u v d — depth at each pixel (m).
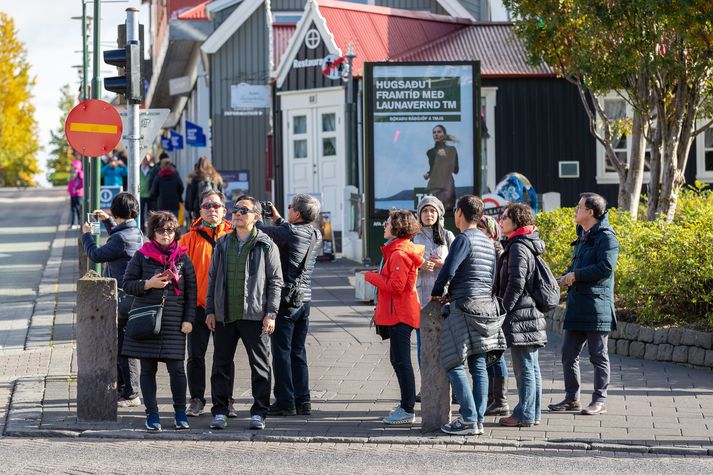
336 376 22.30
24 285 39.44
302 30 50.53
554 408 19.08
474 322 17.17
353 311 30.67
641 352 24.17
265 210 19.92
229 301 17.94
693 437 16.98
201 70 68.19
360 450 16.66
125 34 23.50
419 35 52.16
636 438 16.95
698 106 33.09
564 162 49.75
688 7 25.69
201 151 73.44
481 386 17.52
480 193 38.81
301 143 50.84
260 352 18.08
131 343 17.88
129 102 23.06
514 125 49.62
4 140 125.94
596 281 18.80
